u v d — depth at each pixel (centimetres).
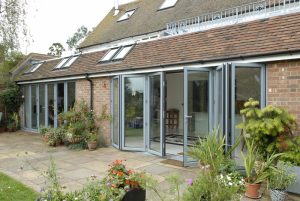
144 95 884
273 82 629
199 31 860
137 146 909
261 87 645
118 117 950
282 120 549
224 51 711
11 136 1307
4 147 1020
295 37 606
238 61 667
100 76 1037
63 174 655
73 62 1283
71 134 993
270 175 492
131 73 913
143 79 892
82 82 1135
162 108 819
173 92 1028
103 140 1032
